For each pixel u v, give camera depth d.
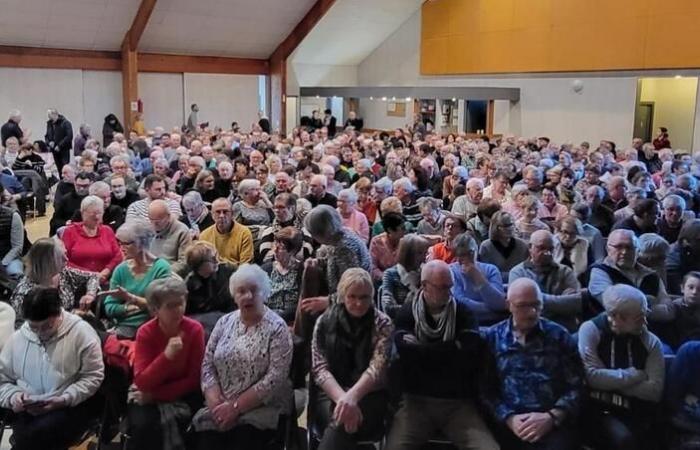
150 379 2.90
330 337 2.98
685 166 8.05
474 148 10.78
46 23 13.88
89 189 5.56
